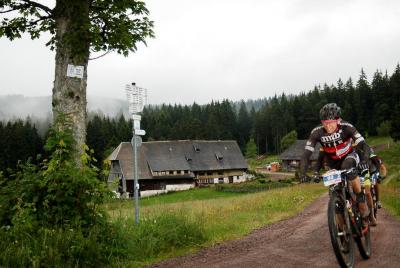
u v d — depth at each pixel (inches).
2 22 357.7
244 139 6520.7
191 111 7086.6
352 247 198.2
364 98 4800.7
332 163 217.2
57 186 252.5
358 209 215.2
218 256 255.6
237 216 461.7
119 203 302.0
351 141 213.9
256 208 573.9
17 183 266.1
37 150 3376.0
